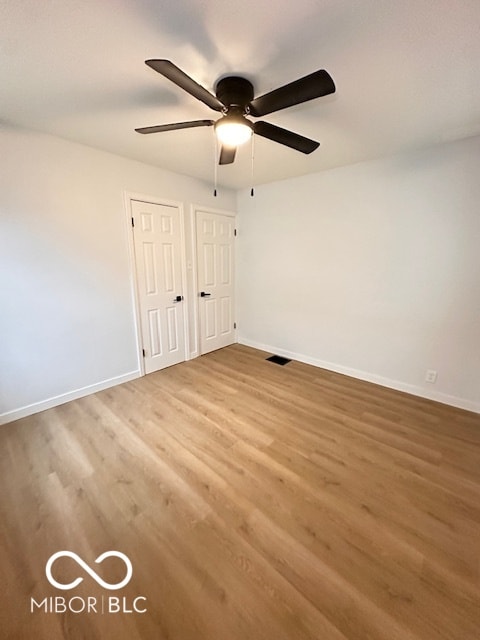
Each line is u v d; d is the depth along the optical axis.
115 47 1.29
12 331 2.29
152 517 1.48
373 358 3.03
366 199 2.81
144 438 2.11
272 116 1.90
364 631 1.03
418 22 1.14
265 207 3.66
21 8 1.07
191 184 3.34
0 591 1.16
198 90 1.30
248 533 1.39
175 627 1.04
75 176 2.44
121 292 2.92
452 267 2.43
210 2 1.06
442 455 1.94
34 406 2.46
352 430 2.22
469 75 1.48
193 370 3.37
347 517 1.48
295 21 1.14
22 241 2.25
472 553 1.30
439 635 1.01
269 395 2.77
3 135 2.06
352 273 3.03
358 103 1.74
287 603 1.11
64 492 1.63
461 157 2.27
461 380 2.52
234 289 4.23
